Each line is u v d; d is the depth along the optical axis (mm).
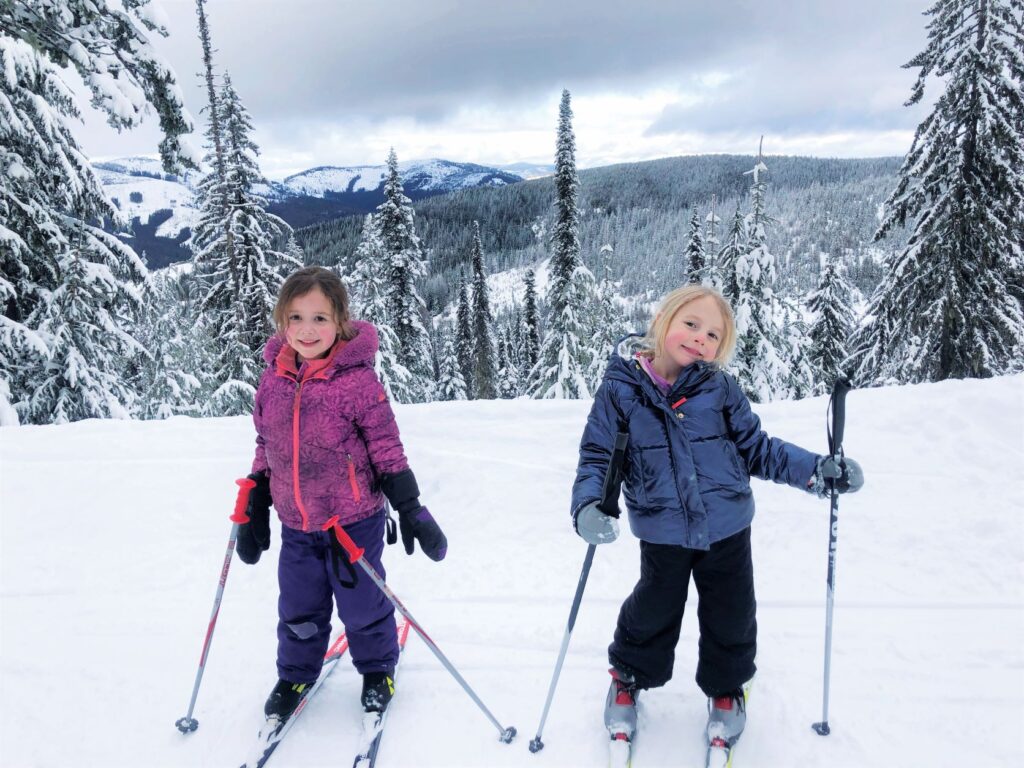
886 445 4629
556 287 19219
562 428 5457
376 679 2531
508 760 2301
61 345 9445
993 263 11656
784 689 2586
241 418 6066
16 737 2473
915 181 12344
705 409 2191
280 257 18234
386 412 2307
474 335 32750
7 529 4141
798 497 4117
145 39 8406
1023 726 2350
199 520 4246
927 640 2846
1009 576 3219
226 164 17312
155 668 2873
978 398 4863
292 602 2422
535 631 3051
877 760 2236
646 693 2609
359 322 2373
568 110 18016
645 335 2350
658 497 2168
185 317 22984
